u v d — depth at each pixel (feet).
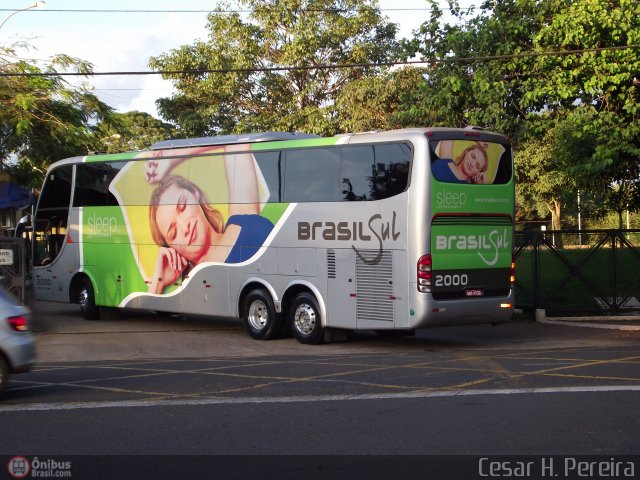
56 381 38.32
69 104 89.45
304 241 51.98
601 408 29.04
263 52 125.59
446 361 42.37
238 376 38.60
